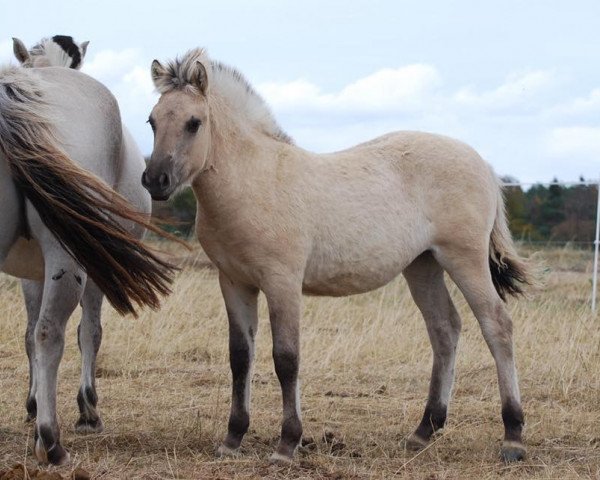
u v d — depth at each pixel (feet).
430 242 21.93
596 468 19.86
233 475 18.75
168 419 23.82
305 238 20.16
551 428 23.20
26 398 26.43
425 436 22.06
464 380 28.99
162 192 18.95
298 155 20.92
